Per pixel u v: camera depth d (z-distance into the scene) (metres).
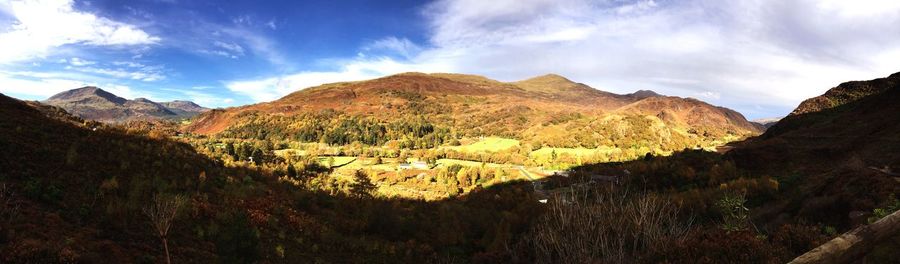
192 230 25.59
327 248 34.72
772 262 8.45
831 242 3.78
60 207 21.66
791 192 44.47
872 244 3.95
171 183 33.53
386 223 48.59
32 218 18.66
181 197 27.36
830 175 43.34
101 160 32.59
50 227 18.55
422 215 60.31
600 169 100.31
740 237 8.77
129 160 34.91
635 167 86.44
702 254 8.46
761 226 32.91
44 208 20.62
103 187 26.94
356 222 46.22
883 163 49.09
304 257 30.25
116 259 18.38
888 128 65.00
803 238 10.31
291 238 33.12
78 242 18.22
